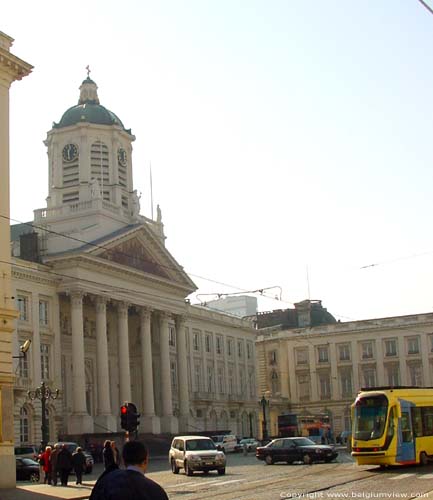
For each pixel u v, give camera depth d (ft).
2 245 111.96
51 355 204.33
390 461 105.60
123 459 24.86
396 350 329.93
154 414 230.27
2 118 115.75
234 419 293.23
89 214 221.05
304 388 340.80
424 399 113.50
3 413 105.81
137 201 240.32
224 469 122.83
